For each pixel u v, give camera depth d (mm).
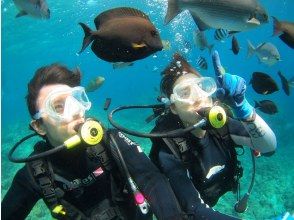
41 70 817
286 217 819
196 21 1037
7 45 9328
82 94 784
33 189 807
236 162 1034
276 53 2117
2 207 792
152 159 983
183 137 937
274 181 3045
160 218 716
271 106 1733
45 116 771
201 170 953
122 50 707
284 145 4086
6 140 5219
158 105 1075
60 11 7059
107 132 844
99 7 6922
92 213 819
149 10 6133
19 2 1595
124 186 829
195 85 918
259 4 1083
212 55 932
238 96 955
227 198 2730
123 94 15531
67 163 810
